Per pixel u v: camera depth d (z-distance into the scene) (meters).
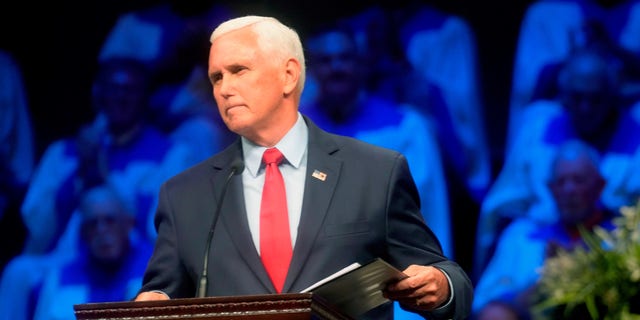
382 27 17.84
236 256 8.90
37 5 19.69
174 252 9.26
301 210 9.01
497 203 17.05
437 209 17.25
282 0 18.30
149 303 7.33
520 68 17.28
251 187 9.29
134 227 18.67
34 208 19.11
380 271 7.60
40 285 18.83
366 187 9.12
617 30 16.97
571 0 17.16
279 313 7.15
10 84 19.47
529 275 16.66
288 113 9.41
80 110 19.25
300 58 9.52
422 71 17.62
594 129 16.84
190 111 18.75
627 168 16.61
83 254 18.80
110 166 18.92
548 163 16.89
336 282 7.51
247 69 9.20
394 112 17.61
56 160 19.19
